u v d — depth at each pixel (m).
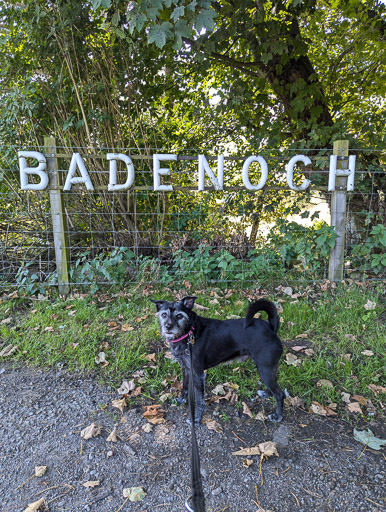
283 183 5.95
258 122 6.96
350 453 2.43
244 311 4.43
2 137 5.72
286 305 4.57
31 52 5.46
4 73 5.53
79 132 6.08
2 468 2.35
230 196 5.97
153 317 4.37
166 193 6.18
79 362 3.51
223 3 5.26
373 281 5.16
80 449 2.49
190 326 2.78
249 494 2.15
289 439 2.58
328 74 7.01
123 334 3.98
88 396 3.05
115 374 3.34
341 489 2.17
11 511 2.04
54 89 5.61
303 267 5.44
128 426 2.72
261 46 5.44
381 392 3.01
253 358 2.76
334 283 5.14
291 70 6.19
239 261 5.31
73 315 4.42
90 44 5.54
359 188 5.28
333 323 4.14
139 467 2.35
